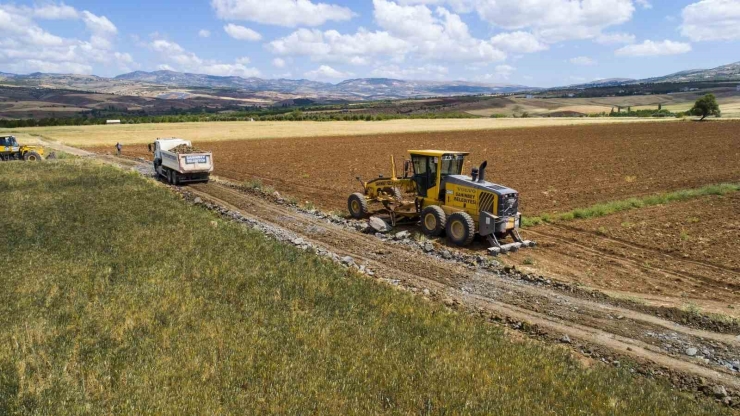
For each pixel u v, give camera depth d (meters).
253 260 10.73
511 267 11.09
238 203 19.27
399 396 5.67
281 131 73.38
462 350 6.81
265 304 8.31
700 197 20.34
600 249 13.47
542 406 5.54
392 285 9.89
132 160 38.16
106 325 7.24
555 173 28.12
